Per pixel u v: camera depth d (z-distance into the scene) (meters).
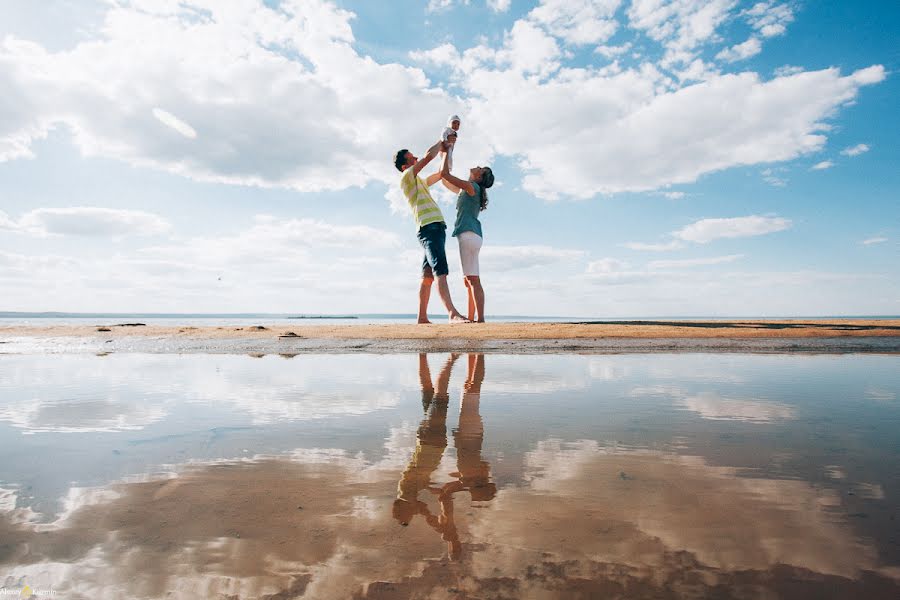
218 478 1.36
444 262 6.96
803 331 6.57
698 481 1.33
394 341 5.85
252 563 0.90
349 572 0.86
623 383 3.09
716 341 5.88
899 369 3.83
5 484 1.30
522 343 5.71
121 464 1.48
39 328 7.61
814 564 0.88
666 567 0.88
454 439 1.78
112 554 0.93
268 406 2.37
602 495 1.23
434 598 0.78
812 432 1.87
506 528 1.04
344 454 1.60
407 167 7.04
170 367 3.95
